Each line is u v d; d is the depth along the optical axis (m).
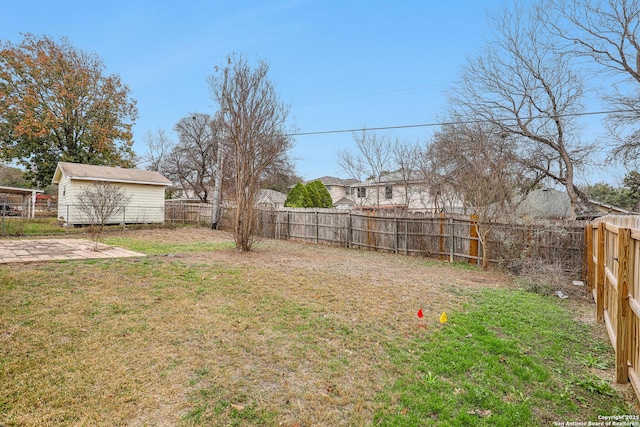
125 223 16.34
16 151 19.59
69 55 20.78
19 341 3.14
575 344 3.70
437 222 9.98
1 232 11.95
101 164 22.19
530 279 6.46
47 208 20.17
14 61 19.00
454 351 3.38
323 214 13.09
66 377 2.60
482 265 8.85
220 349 3.23
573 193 12.84
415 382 2.77
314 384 2.70
